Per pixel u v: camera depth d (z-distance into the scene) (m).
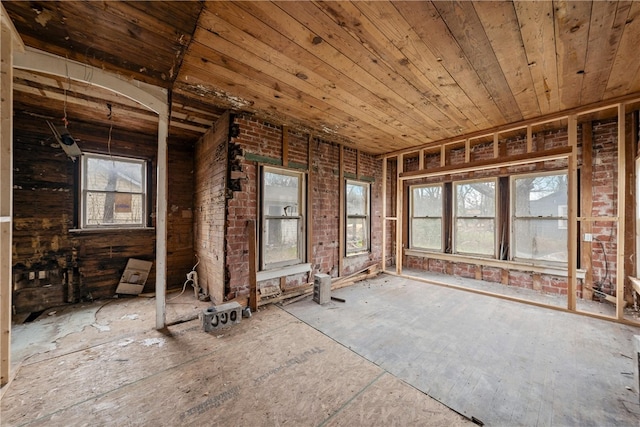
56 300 3.19
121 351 2.14
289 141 3.59
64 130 3.17
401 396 1.61
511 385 1.71
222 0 1.43
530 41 1.79
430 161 5.18
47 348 2.19
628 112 3.01
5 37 1.64
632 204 3.04
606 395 1.60
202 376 1.81
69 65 1.99
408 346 2.23
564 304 3.19
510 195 4.08
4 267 1.70
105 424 1.40
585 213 3.35
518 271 3.99
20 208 2.99
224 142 3.08
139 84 2.34
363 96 2.64
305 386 1.71
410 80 2.31
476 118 3.21
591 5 1.46
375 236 5.14
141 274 3.70
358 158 4.73
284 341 2.32
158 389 1.68
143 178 3.87
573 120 2.92
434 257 5.00
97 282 3.46
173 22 1.61
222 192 3.10
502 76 2.24
